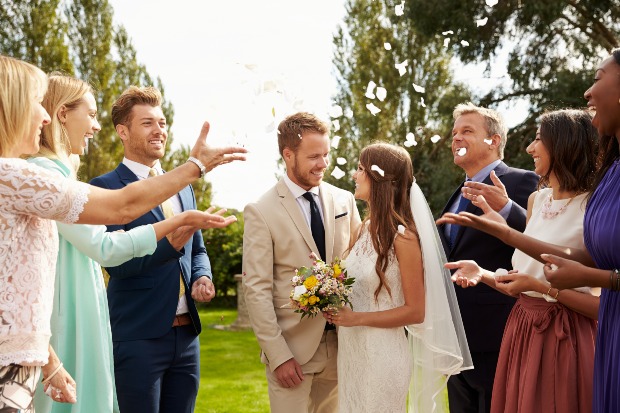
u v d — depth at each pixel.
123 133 3.34
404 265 2.90
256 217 3.23
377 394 2.89
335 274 2.88
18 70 2.00
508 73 12.52
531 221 2.92
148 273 3.12
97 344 2.62
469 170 3.63
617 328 2.20
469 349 3.36
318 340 3.17
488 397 3.36
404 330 3.00
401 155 3.02
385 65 13.68
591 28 12.85
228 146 2.16
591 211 2.35
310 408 3.34
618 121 2.28
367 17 13.85
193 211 2.43
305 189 3.30
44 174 1.93
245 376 7.73
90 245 2.39
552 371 2.66
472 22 11.93
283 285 3.21
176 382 3.24
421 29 12.48
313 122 3.21
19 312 1.92
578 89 11.62
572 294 2.59
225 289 18.67
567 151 2.75
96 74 18.06
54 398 2.45
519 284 2.56
